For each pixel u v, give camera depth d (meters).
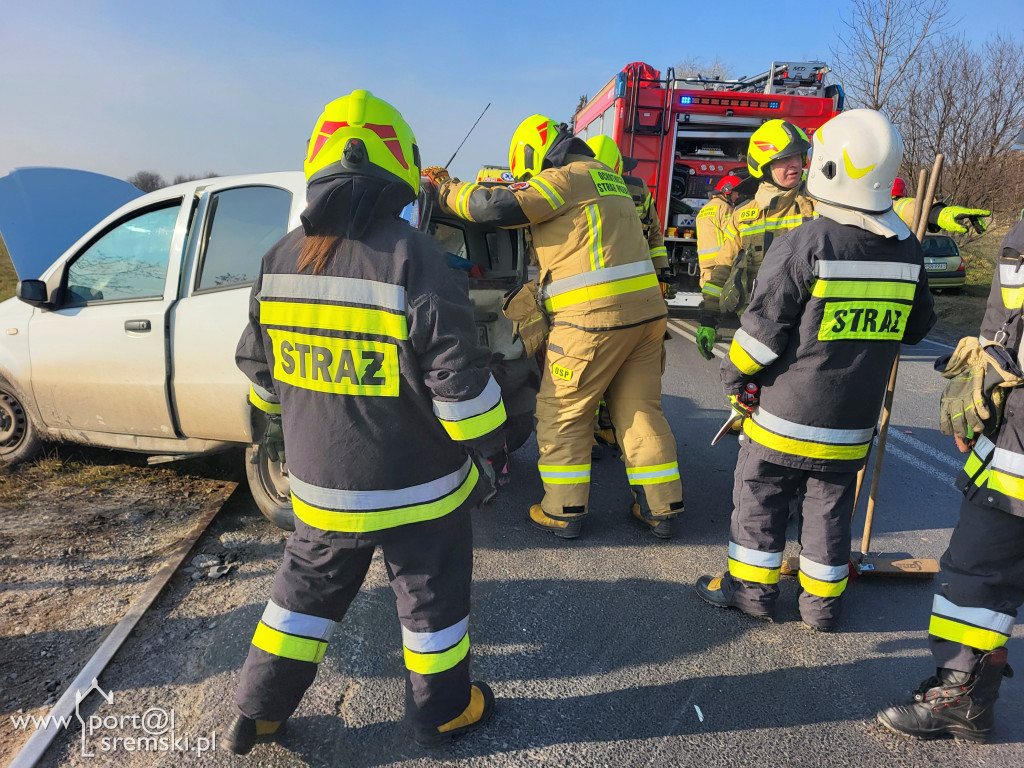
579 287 3.19
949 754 2.17
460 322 1.70
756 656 2.64
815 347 2.42
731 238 4.01
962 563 2.15
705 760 2.12
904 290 2.42
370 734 2.20
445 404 1.69
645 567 3.29
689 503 4.02
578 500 3.49
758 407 2.66
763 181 3.85
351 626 2.74
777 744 2.20
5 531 3.39
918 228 2.70
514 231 4.35
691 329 9.86
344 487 1.79
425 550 1.91
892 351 2.50
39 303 3.75
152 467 4.31
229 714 2.24
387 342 1.69
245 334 1.98
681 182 9.62
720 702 2.38
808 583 2.77
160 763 2.06
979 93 14.34
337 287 1.70
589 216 3.16
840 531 2.71
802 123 8.88
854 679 2.52
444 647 1.99
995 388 2.00
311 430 1.79
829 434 2.51
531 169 3.40
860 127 2.29
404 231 1.75
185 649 2.57
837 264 2.33
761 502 2.76
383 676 2.46
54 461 4.24
